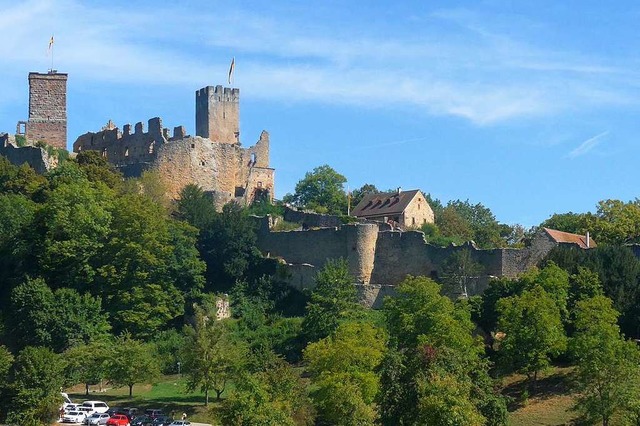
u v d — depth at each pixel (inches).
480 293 5871.1
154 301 5905.5
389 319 5260.8
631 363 4424.2
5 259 6122.1
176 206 6978.4
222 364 4869.6
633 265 5482.3
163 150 7490.2
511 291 5354.3
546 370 4852.4
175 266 6077.8
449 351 4025.6
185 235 6318.9
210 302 5969.5
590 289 5290.4
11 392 4635.8
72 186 6328.7
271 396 4298.7
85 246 6033.5
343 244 6348.4
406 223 7367.1
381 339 4901.6
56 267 6008.9
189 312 6018.7
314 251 6427.2
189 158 7559.1
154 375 5142.7
